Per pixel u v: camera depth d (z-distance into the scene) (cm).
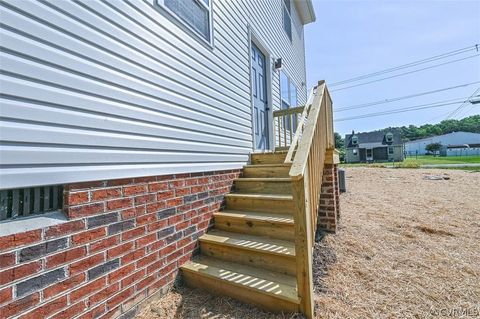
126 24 207
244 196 325
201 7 319
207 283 234
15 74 135
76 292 157
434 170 1246
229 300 219
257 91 507
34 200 146
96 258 171
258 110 505
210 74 330
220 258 266
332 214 376
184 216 262
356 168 1432
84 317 160
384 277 249
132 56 211
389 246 325
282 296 195
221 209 331
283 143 629
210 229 304
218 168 335
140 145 214
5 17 132
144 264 209
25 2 141
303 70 911
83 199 166
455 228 389
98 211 175
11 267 128
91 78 176
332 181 380
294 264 227
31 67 142
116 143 192
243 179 362
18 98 136
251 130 448
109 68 190
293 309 193
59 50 157
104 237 178
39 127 144
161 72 243
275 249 237
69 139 160
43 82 147
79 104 167
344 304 207
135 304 198
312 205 233
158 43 241
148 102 225
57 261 148
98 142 178
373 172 1191
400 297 216
